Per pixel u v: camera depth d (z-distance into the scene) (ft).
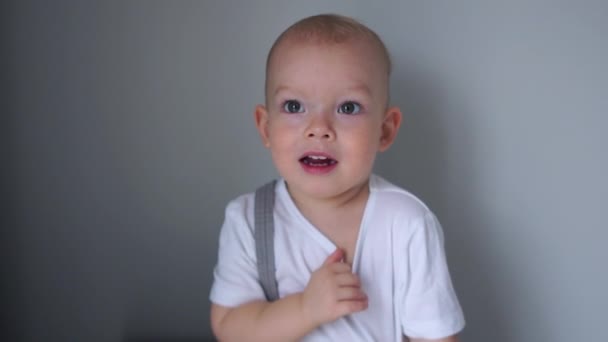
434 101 3.63
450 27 3.55
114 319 3.83
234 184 3.74
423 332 2.82
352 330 2.84
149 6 3.58
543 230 3.66
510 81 3.56
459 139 3.65
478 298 3.76
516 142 3.61
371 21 3.58
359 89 2.70
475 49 3.56
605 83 3.50
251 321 2.81
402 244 2.88
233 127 3.69
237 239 3.00
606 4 3.44
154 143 3.70
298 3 3.58
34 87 3.61
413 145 3.68
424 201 3.72
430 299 2.83
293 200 3.02
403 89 3.63
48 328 3.79
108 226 3.76
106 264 3.79
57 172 3.70
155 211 3.76
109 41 3.59
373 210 2.95
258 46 3.61
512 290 3.73
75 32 3.58
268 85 2.88
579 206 3.61
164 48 3.61
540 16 3.49
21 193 3.70
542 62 3.52
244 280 2.94
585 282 3.67
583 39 3.48
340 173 2.75
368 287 2.88
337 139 2.71
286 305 2.74
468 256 3.73
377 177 3.17
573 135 3.56
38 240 3.75
